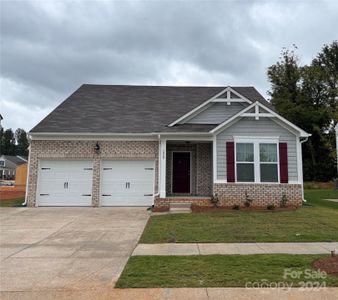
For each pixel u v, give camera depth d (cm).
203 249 737
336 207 1462
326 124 3734
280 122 1458
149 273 555
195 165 1695
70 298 453
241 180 1431
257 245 774
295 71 4097
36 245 800
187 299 446
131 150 1575
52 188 1562
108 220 1176
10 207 1510
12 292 477
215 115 1677
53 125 1597
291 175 1438
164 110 1805
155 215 1275
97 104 1836
